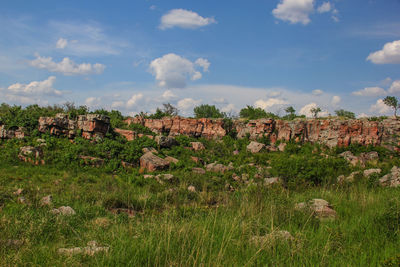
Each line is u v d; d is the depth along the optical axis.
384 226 6.75
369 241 5.97
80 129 36.06
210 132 56.75
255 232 6.49
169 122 57.12
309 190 14.41
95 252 5.30
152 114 62.59
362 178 16.70
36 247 5.96
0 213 9.38
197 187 21.53
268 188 11.59
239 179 26.83
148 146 38.09
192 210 10.67
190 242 5.57
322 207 9.02
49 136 33.62
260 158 39.12
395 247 5.55
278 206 8.54
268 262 4.86
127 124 54.28
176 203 12.51
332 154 44.44
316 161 23.34
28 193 13.74
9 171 23.12
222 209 9.38
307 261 4.86
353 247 5.51
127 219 9.81
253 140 54.38
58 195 14.96
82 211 11.01
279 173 22.05
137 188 20.00
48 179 21.58
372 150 45.69
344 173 23.16
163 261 4.86
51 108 53.47
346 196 11.38
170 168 31.55
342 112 76.12
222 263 4.76
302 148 48.47
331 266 4.76
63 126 35.34
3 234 6.65
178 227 6.37
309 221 7.48
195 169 30.95
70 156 28.12
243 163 37.66
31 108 46.44
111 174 27.11
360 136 47.97
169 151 39.06
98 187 18.81
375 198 10.49
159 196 15.74
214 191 19.61
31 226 7.23
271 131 54.81
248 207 8.52
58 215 9.56
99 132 36.47
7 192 12.99
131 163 31.75
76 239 7.09
